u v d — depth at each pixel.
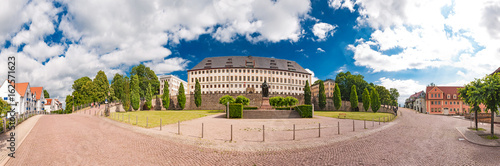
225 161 10.48
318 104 73.19
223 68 106.50
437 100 81.06
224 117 37.16
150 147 12.99
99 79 79.06
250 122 28.52
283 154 11.86
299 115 38.41
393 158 11.12
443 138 17.27
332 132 20.00
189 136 17.03
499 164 10.35
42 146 12.90
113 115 37.62
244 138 16.45
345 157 11.27
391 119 35.97
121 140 14.93
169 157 10.97
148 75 87.56
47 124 24.77
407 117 42.03
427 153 12.22
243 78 106.62
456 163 10.41
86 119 31.48
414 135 18.72
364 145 14.27
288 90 111.88
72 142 14.06
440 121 33.50
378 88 84.44
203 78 107.56
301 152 12.32
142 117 34.53
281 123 27.41
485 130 21.80
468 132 20.34
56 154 11.16
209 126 23.52
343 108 72.44
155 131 19.41
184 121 29.17
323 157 11.27
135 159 10.45
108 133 17.92
